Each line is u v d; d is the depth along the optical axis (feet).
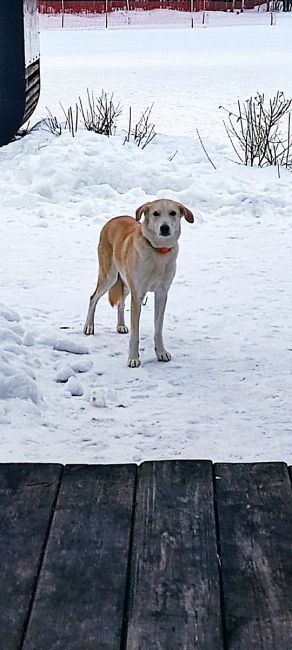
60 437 12.92
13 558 8.74
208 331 16.84
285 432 13.09
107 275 16.10
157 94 53.16
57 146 30.91
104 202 27.50
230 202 27.37
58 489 9.59
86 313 17.99
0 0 33.17
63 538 8.95
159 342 15.30
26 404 13.50
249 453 12.58
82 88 55.62
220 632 8.07
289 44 88.17
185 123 43.11
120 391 14.29
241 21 125.08
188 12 135.03
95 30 110.83
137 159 30.86
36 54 39.14
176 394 14.20
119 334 16.78
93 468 9.91
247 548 8.84
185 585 8.47
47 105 48.55
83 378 14.67
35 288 19.57
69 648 7.97
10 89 34.24
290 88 54.70
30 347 15.64
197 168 30.68
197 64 69.82
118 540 8.93
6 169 30.91
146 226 14.55
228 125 42.32
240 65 68.44
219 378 14.71
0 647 7.98
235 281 20.11
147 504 9.38
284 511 9.28
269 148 32.86
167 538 8.96
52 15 127.95
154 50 83.51
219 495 9.50
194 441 12.87
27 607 8.29
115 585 8.46
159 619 8.18
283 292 19.25
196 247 23.27
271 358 15.40
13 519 9.18
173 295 19.10
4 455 12.39
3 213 26.81
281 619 8.18
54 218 26.32
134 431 13.12
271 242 23.75
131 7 133.80
